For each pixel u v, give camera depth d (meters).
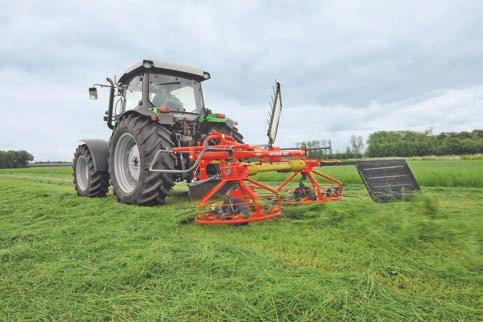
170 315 1.56
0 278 2.12
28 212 4.40
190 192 3.40
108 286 1.92
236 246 2.50
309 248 2.55
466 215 3.09
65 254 2.56
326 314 1.50
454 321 1.46
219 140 4.67
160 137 4.63
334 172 9.31
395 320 1.45
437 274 1.98
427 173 7.50
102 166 5.99
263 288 1.74
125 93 6.00
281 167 3.88
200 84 6.09
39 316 1.62
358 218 3.13
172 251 2.41
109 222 3.64
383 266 2.11
